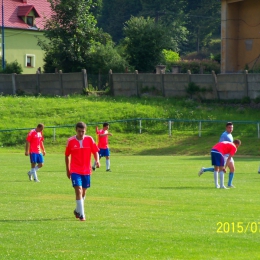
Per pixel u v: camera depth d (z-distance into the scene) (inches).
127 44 4106.8
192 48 7081.7
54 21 3909.9
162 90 3240.7
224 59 3784.5
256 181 1437.0
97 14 7313.0
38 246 684.7
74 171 856.9
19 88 3631.9
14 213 909.2
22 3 5152.6
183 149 2583.7
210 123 2827.3
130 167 1847.9
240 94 3016.7
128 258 631.2
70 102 3213.6
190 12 7066.9
